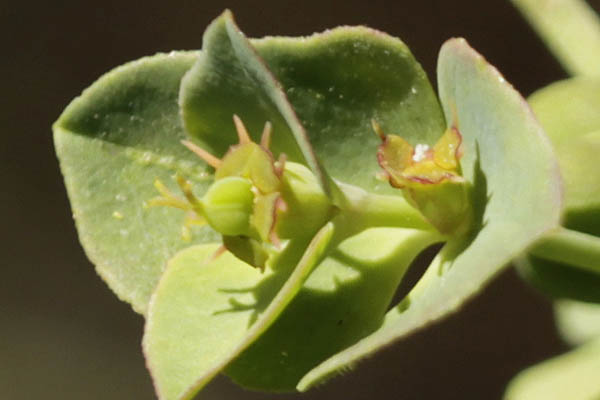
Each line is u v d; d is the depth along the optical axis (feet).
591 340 0.26
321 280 0.23
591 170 0.23
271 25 0.39
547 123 0.23
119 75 0.24
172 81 0.24
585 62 0.25
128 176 0.24
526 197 0.21
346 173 0.23
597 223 0.23
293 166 0.22
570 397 0.24
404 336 0.21
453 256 0.22
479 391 0.38
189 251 0.23
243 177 0.22
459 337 0.39
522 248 0.21
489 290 0.38
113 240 0.23
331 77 0.23
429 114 0.23
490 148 0.22
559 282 0.23
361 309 0.23
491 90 0.22
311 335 0.23
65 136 0.24
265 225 0.22
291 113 0.22
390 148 0.22
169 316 0.22
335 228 0.22
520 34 0.38
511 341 0.38
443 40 0.38
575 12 0.25
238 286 0.23
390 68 0.23
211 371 0.21
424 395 0.39
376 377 0.39
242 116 0.23
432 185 0.22
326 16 0.38
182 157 0.24
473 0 0.38
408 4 0.38
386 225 0.23
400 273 0.23
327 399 0.39
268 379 0.22
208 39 0.22
